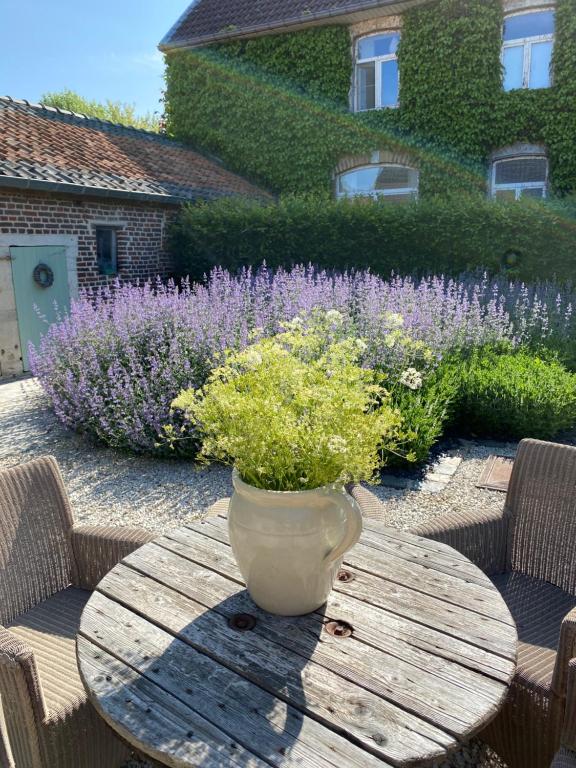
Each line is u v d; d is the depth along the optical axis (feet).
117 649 4.89
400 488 14.12
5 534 6.97
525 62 38.32
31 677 4.85
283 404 5.31
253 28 43.47
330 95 43.11
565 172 37.55
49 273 28.63
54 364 19.06
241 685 4.50
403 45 40.40
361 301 21.31
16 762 5.23
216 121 47.37
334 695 4.40
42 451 16.85
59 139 34.45
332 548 5.01
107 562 7.41
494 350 21.12
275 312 20.43
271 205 35.12
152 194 32.91
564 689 5.10
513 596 7.30
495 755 6.75
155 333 19.54
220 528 7.04
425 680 4.55
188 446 15.66
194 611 5.38
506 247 30.76
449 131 40.19
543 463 7.68
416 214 32.22
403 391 16.19
